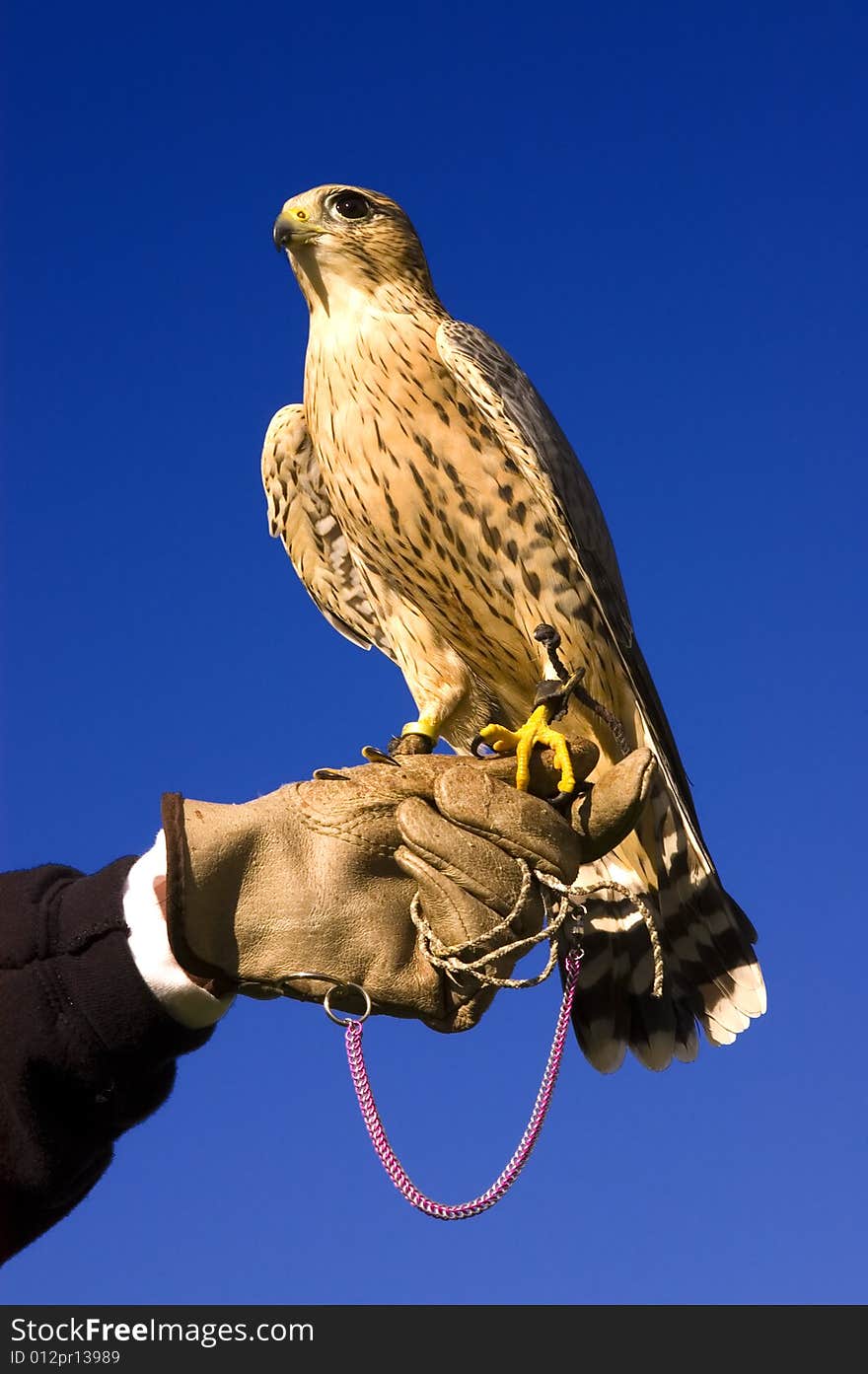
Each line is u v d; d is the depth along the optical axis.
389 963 2.69
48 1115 2.40
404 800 2.79
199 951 2.57
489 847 2.76
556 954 2.76
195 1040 2.47
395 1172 2.52
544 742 3.19
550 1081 2.69
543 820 2.84
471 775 2.84
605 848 3.10
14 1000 2.40
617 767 3.12
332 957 2.66
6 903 2.51
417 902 2.73
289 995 2.64
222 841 2.63
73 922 2.45
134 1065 2.41
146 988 2.39
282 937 2.64
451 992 2.75
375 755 2.94
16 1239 2.43
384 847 2.73
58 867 2.63
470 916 2.71
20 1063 2.38
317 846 2.71
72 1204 2.54
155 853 2.54
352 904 2.69
